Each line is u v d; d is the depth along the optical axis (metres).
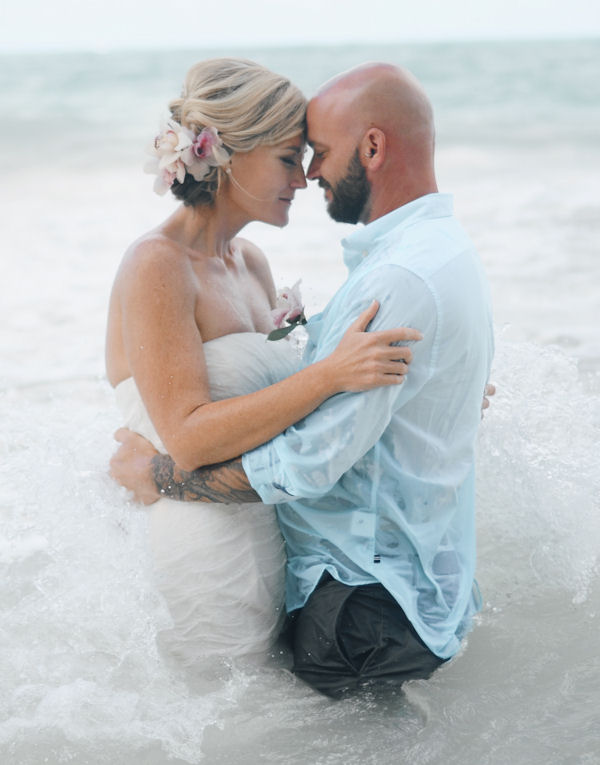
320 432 2.40
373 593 2.57
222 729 2.52
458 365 2.50
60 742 2.45
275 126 2.61
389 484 2.57
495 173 13.73
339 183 2.65
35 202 11.72
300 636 2.62
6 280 7.72
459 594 2.69
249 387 2.72
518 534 3.30
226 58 2.69
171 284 2.60
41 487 2.98
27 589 3.13
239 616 2.73
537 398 3.42
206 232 2.78
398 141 2.56
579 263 7.74
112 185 13.12
